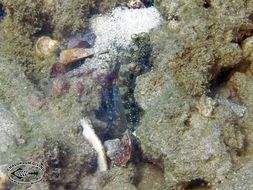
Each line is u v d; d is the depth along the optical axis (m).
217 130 0.31
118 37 0.42
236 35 0.35
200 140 0.31
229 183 0.30
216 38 0.34
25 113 0.38
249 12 0.36
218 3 0.36
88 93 0.40
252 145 0.32
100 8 0.44
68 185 0.35
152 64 0.38
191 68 0.34
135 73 0.38
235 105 0.34
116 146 0.37
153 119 0.33
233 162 0.31
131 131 0.38
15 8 0.41
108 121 0.39
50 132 0.36
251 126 0.33
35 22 0.43
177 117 0.33
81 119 0.38
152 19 0.43
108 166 0.36
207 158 0.31
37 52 0.43
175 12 0.39
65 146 0.35
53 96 0.39
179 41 0.35
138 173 0.34
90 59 0.42
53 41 0.43
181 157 0.31
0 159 0.34
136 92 0.35
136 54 0.39
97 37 0.43
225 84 0.36
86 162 0.36
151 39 0.39
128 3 0.44
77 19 0.43
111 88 0.41
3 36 0.42
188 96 0.33
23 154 0.34
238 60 0.35
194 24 0.35
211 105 0.32
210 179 0.30
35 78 0.42
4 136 0.36
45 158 0.33
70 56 0.42
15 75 0.40
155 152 0.32
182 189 0.32
